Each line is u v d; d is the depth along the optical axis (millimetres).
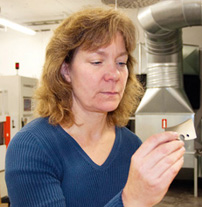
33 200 592
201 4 2492
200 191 3797
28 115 3910
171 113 3613
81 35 640
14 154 620
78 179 682
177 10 2598
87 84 653
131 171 519
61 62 688
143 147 525
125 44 675
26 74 5098
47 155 641
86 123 733
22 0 3914
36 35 5027
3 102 3633
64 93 717
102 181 715
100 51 635
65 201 667
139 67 4062
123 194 542
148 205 520
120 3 1897
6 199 2969
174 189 3912
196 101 4102
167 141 535
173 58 3555
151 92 3699
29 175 599
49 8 4250
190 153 3598
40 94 766
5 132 3113
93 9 681
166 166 496
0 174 2961
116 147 788
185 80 4102
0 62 5270
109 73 643
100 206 707
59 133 693
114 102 671
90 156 734
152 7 2699
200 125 4121
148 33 3074
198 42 4266
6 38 5188
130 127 4285
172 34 3084
